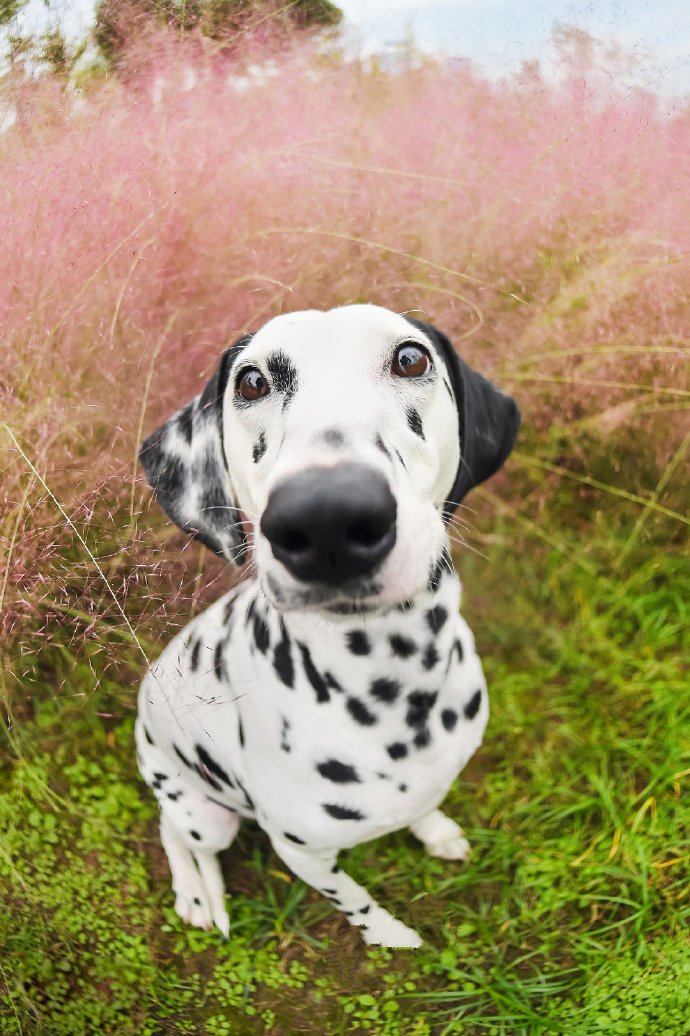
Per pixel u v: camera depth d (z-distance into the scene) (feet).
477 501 2.53
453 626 1.51
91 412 1.78
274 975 1.77
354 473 1.05
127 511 1.79
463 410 1.48
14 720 1.85
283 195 1.99
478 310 2.11
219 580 2.06
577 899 1.85
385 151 2.05
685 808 1.93
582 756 2.10
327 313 1.30
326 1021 1.70
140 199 1.78
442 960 1.77
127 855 1.96
